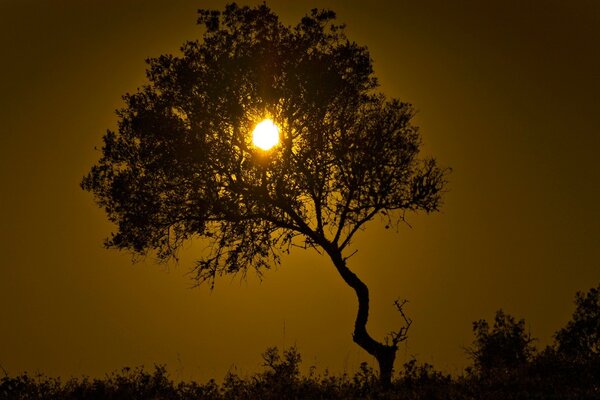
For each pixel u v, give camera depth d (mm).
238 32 97312
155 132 93625
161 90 95812
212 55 95000
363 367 88438
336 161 94125
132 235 95500
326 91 93750
